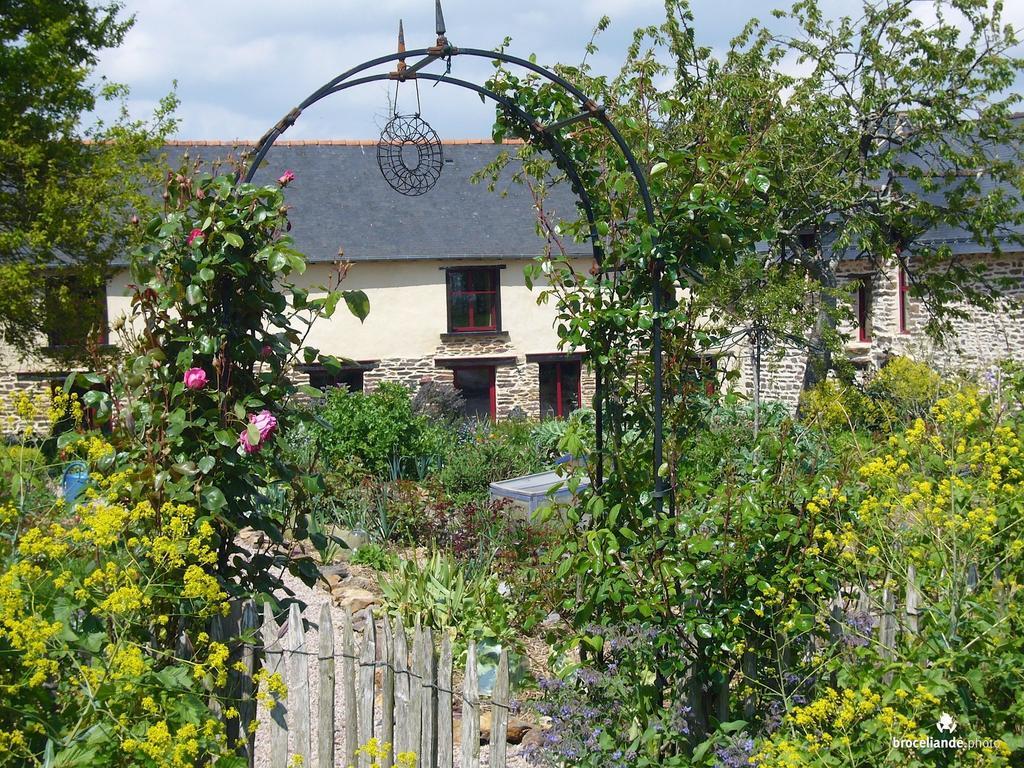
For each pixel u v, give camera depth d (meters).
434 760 3.95
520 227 25.27
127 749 3.17
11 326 17.25
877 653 3.97
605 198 5.03
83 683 3.43
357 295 4.47
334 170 25.73
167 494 4.05
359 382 24.33
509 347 25.05
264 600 4.23
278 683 3.66
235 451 4.22
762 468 4.65
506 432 15.66
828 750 3.63
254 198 4.29
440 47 4.89
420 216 25.06
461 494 11.14
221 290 4.31
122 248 17.48
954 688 3.56
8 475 3.93
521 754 4.71
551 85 5.00
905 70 16.55
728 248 4.66
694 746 4.18
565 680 4.32
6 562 3.54
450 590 6.38
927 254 17.89
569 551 4.75
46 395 4.35
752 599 4.27
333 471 11.49
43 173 16.58
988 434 5.12
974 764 3.54
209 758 3.86
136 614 3.77
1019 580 4.41
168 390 4.23
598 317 4.67
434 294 24.58
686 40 15.48
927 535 4.35
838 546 4.40
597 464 4.84
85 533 3.52
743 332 15.02
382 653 4.29
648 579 4.34
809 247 18.48
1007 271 21.20
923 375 14.29
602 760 4.07
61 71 16.14
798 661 4.25
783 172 15.48
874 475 4.67
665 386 4.78
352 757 4.06
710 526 4.41
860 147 17.02
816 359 16.44
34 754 3.33
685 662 4.28
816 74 16.34
